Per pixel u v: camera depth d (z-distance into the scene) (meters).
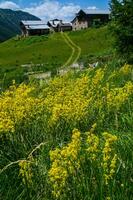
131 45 31.16
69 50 117.00
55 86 14.96
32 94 14.15
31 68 65.94
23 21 196.00
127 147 7.73
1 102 10.34
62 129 9.57
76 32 138.62
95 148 6.74
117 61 29.81
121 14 31.34
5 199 7.32
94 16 175.50
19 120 9.58
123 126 9.88
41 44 133.12
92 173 6.80
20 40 150.38
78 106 9.65
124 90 11.59
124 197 6.52
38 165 7.64
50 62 101.44
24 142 9.02
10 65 106.56
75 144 6.62
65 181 6.47
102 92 12.02
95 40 122.12
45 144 8.61
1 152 8.62
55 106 10.20
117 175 6.87
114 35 31.69
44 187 7.21
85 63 41.78
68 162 6.58
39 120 9.84
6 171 7.93
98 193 6.61
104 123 10.13
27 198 7.16
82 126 9.71
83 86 12.70
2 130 8.79
